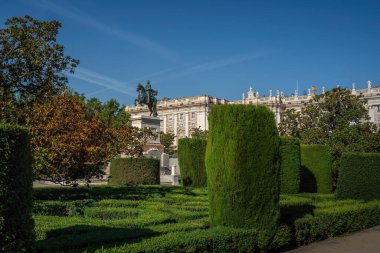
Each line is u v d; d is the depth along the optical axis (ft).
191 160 81.71
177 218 36.27
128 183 96.78
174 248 23.77
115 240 25.55
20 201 18.78
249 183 31.19
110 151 61.05
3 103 49.65
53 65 63.10
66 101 52.49
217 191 31.48
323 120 95.25
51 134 49.14
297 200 51.11
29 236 19.17
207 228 31.53
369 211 48.96
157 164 102.58
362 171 63.00
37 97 63.31
